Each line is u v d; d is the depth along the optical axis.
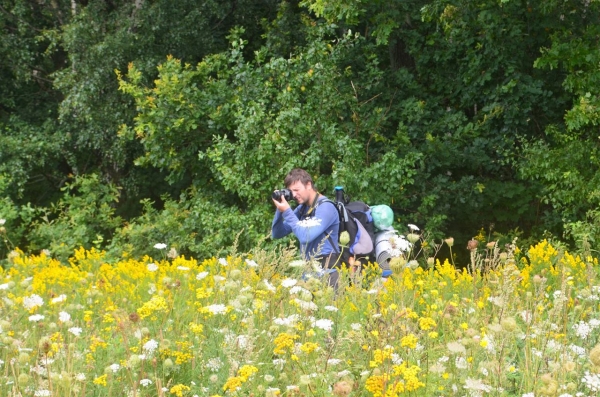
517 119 13.63
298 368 3.51
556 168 12.51
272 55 14.20
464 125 14.21
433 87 14.27
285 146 12.38
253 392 3.34
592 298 4.71
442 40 13.92
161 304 3.78
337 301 4.54
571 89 12.22
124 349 4.00
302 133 12.21
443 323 4.12
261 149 12.02
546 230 13.00
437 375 3.53
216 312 3.97
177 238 13.23
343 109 13.21
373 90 13.86
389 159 12.14
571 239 13.57
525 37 13.72
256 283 4.70
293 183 5.61
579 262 6.37
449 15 12.77
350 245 5.47
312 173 12.20
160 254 13.34
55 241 14.16
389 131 14.07
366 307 4.51
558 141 12.77
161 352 3.78
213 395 3.27
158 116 13.27
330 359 3.58
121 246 13.70
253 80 13.20
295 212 5.71
